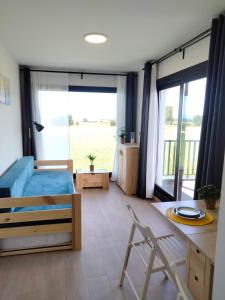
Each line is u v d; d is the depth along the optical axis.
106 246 2.56
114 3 1.96
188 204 1.99
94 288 1.93
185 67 3.03
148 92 3.87
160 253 1.46
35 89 4.45
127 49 3.23
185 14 2.16
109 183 5.00
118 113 4.94
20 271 2.12
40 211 2.33
